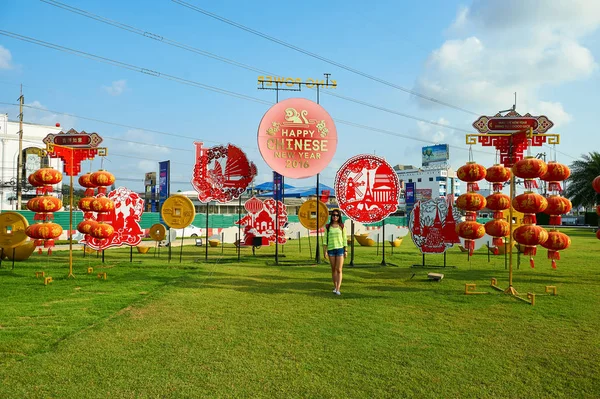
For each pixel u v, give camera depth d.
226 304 7.38
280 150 13.05
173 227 14.08
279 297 8.04
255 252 18.38
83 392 3.78
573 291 8.84
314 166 13.23
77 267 12.17
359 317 6.51
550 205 9.66
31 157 46.47
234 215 34.66
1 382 3.96
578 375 4.26
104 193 12.20
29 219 24.72
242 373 4.23
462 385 3.99
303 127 13.18
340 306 7.29
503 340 5.38
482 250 19.84
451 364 4.52
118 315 6.50
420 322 6.24
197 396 3.71
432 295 8.33
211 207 40.59
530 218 8.91
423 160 85.81
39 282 9.52
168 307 7.09
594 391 3.90
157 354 4.76
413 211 13.38
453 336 5.54
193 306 7.19
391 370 4.34
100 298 7.82
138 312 6.72
